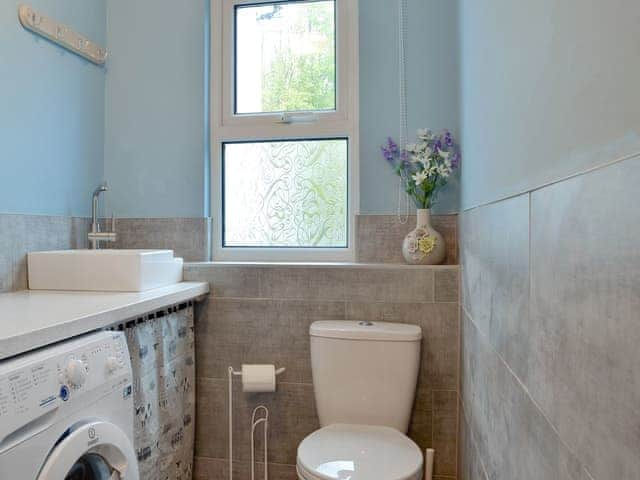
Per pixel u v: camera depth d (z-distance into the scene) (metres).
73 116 1.88
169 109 2.08
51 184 1.75
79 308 1.20
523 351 0.78
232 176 2.11
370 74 1.95
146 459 1.43
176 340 1.67
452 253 1.86
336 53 2.02
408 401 1.60
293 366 1.82
